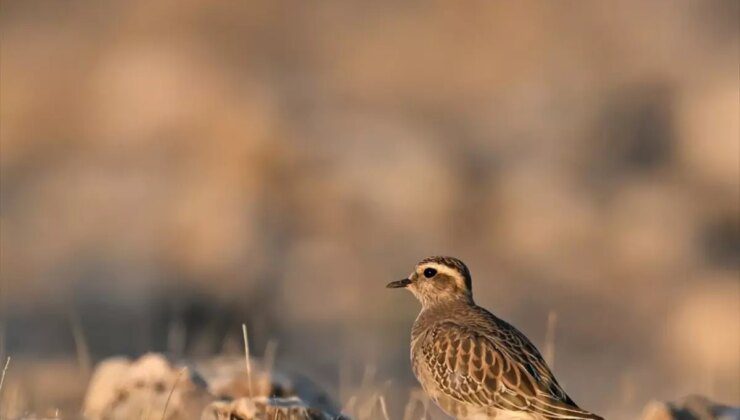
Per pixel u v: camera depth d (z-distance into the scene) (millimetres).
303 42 41125
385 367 23766
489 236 30391
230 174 30547
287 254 28375
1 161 34500
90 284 27109
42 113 37031
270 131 31734
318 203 30281
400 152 31734
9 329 24781
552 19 41438
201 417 11320
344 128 32719
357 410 14336
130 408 11953
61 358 22484
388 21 42344
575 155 33031
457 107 37500
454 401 11148
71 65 39438
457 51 40594
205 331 26281
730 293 26922
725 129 33000
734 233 30625
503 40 40875
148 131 33500
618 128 34500
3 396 14844
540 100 36062
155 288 27062
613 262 29297
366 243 29422
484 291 28594
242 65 38594
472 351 11047
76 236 28641
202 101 34125
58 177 31859
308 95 35906
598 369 24188
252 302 27000
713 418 11594
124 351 24547
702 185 32125
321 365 23812
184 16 41344
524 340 11273
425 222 30297
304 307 26844
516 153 33062
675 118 34531
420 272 11969
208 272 27500
